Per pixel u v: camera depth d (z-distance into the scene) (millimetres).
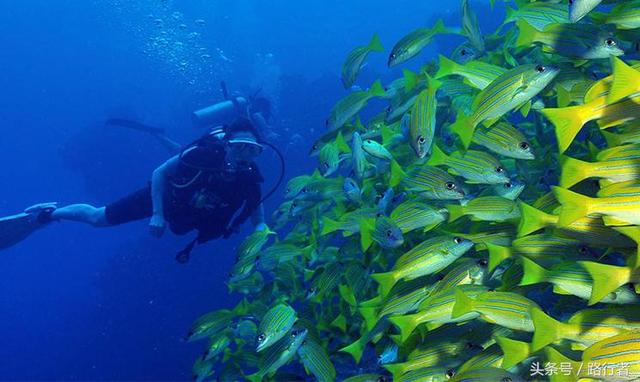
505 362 2533
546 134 4637
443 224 4129
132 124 19516
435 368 3109
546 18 3725
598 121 2428
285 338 4270
